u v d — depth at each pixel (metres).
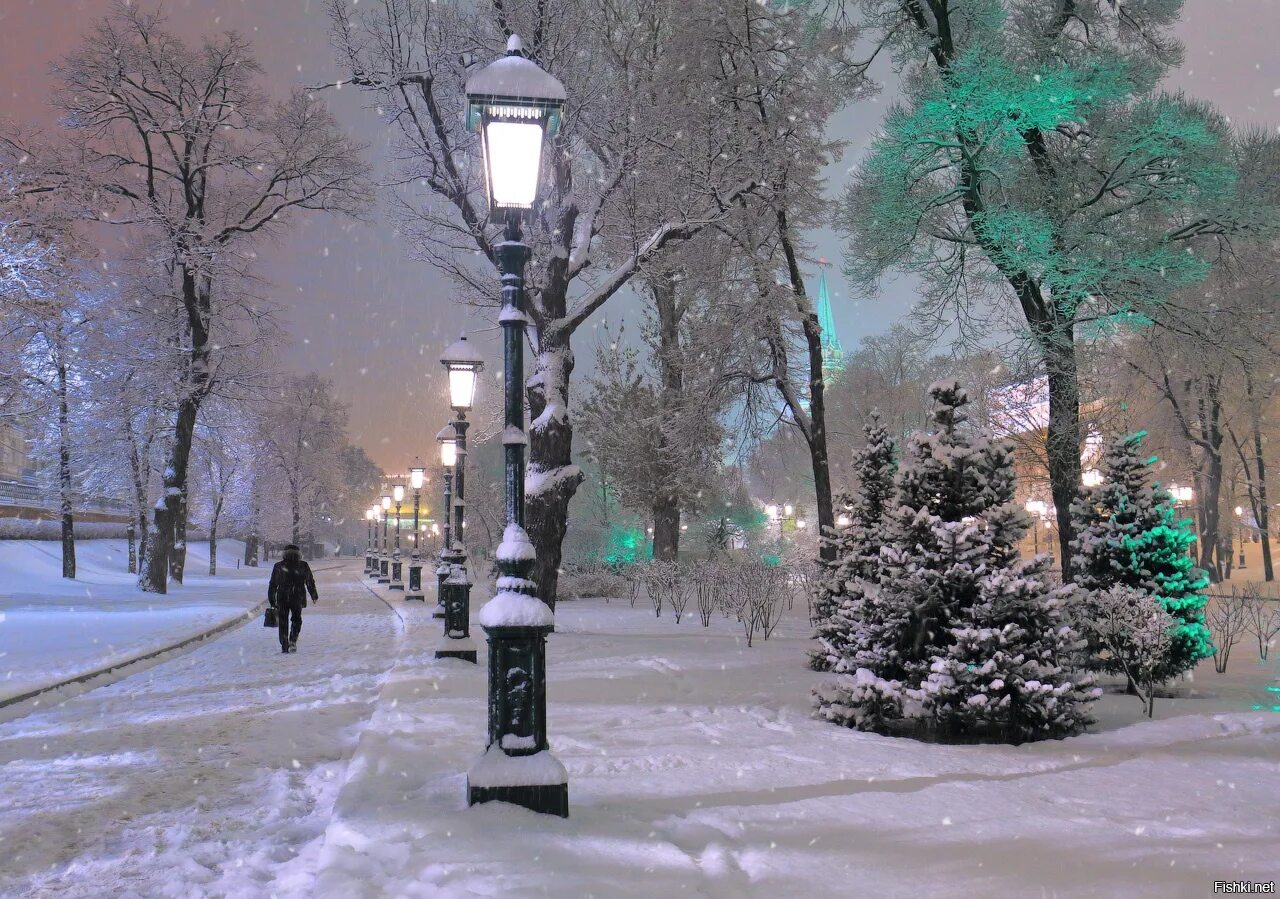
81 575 44.44
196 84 32.81
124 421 35.91
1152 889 3.88
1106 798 5.53
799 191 21.52
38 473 41.75
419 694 9.93
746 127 19.33
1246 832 4.79
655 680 11.14
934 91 18.34
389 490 62.84
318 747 7.97
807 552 38.66
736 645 15.31
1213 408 38.62
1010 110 17.53
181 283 35.78
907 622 8.34
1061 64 19.30
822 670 11.95
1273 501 46.31
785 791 5.68
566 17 17.38
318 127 34.09
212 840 5.31
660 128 17.42
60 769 7.18
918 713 7.81
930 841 4.61
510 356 5.55
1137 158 18.14
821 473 21.84
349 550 132.38
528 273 18.48
